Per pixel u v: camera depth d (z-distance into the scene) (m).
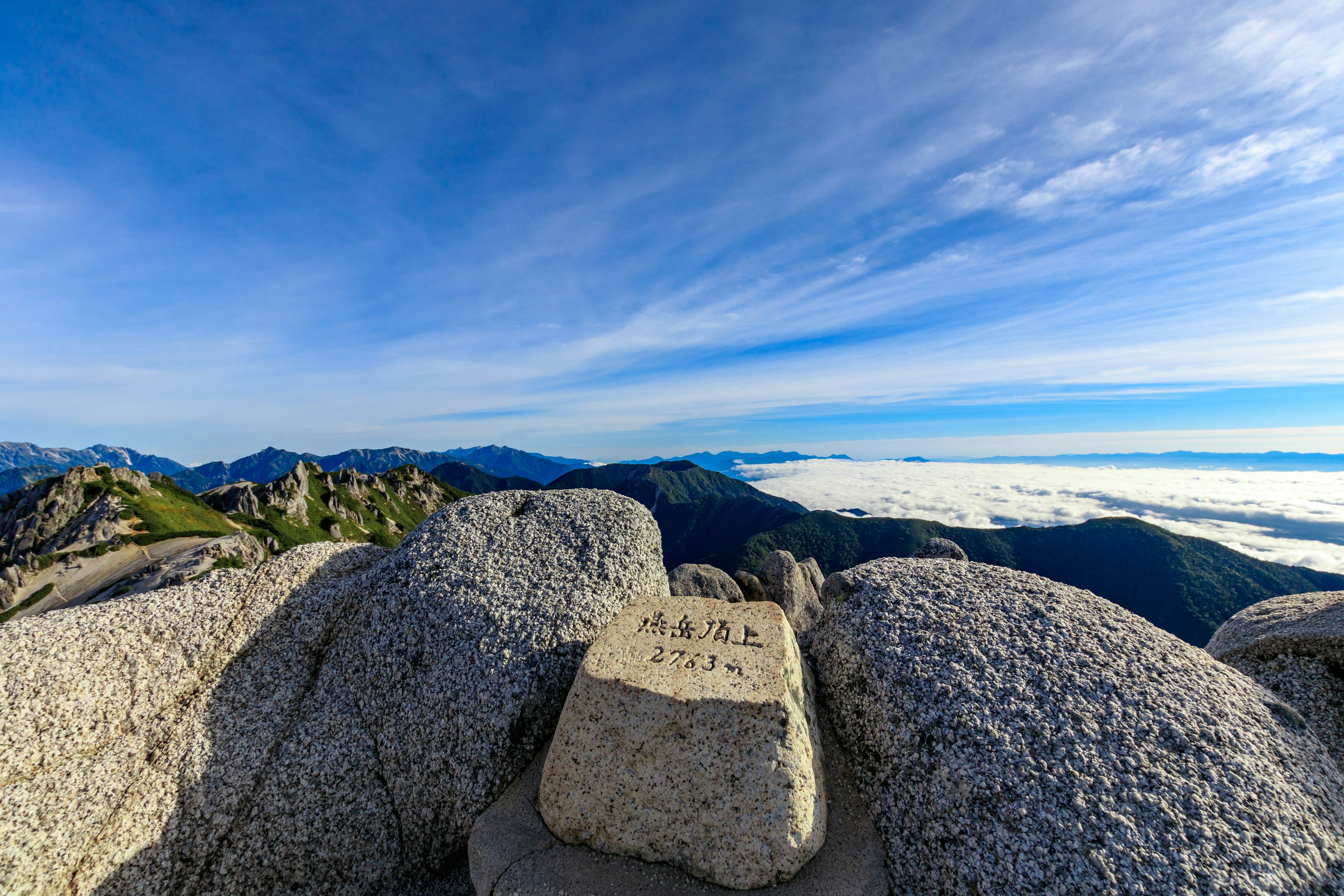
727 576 13.38
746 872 5.45
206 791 6.51
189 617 7.53
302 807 6.68
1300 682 7.61
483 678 7.02
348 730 7.19
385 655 7.52
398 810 6.90
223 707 7.15
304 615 8.05
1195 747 5.31
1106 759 5.29
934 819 5.53
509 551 8.45
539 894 5.45
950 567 8.00
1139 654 6.22
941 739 5.82
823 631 7.93
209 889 6.20
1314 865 4.63
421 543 8.64
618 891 5.45
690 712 5.82
